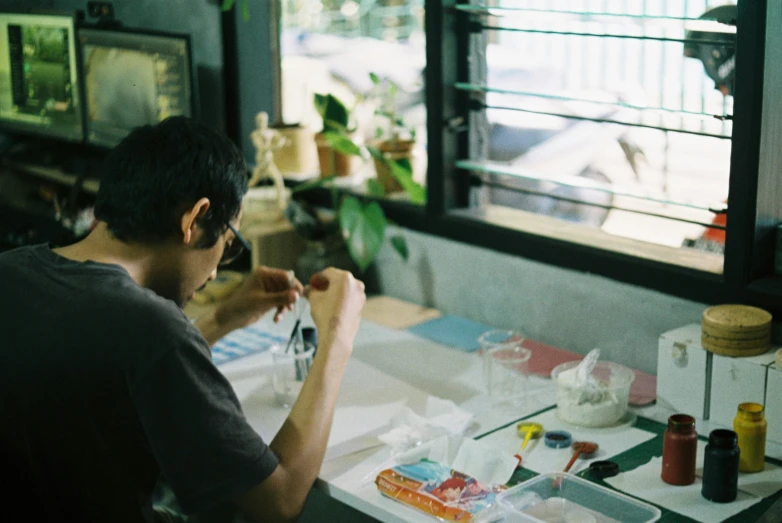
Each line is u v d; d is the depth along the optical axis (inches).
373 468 64.7
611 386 71.9
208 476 51.8
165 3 126.4
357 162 116.3
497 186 100.4
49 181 139.3
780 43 74.1
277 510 55.5
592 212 113.1
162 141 55.7
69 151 139.6
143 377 50.7
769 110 74.7
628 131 97.9
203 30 124.8
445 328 96.3
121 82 118.5
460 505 57.5
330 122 111.3
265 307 77.0
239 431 53.1
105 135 123.4
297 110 148.3
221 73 125.7
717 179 91.5
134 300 52.0
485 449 64.1
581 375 71.4
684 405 74.3
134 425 52.5
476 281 98.7
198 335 53.5
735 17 74.8
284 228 110.3
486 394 78.5
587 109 97.3
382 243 102.3
